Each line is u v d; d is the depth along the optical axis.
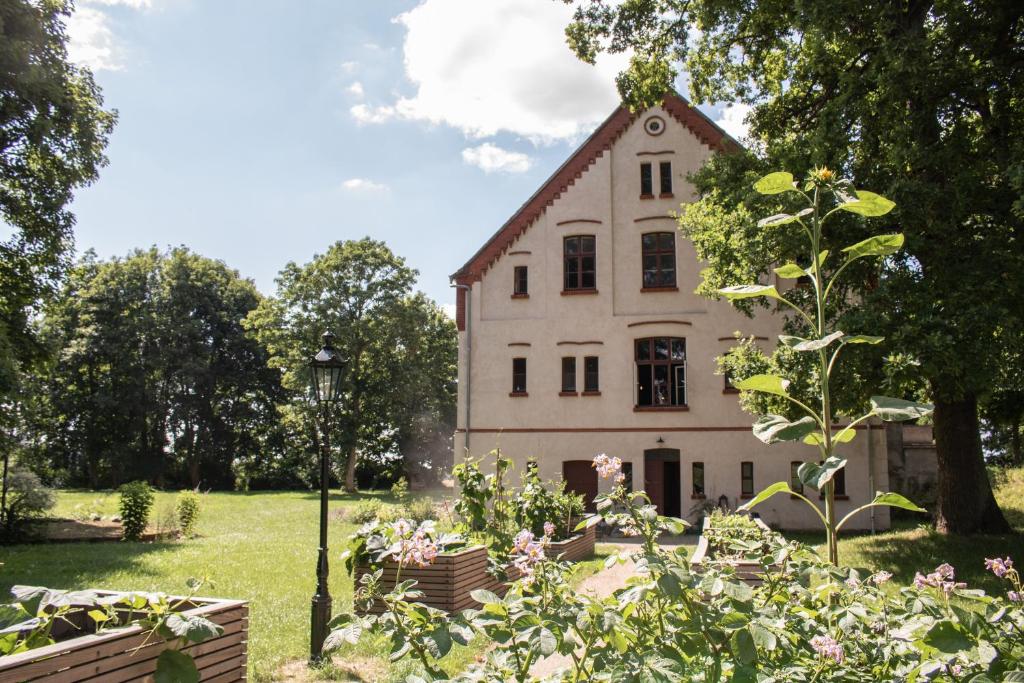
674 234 25.47
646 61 18.25
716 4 15.99
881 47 13.70
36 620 3.82
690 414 24.36
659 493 24.50
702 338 24.67
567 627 3.03
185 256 55.78
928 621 3.09
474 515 11.62
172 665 4.22
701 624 2.94
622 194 25.95
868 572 3.84
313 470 54.00
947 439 15.77
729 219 16.05
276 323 49.19
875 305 13.14
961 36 13.57
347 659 7.76
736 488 23.70
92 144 20.94
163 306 54.03
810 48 14.89
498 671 3.08
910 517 26.02
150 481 52.09
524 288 26.25
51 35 19.34
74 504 34.25
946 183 13.67
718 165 17.61
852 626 3.08
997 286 12.20
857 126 15.28
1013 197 12.81
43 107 18.81
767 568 3.95
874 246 3.72
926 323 12.24
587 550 16.42
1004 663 2.94
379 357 50.28
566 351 25.45
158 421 53.84
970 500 15.40
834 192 3.89
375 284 49.16
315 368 8.71
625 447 24.61
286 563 15.45
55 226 20.61
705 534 5.11
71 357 49.75
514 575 10.97
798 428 3.56
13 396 18.72
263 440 57.34
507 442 25.30
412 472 54.03
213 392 55.69
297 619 9.72
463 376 25.97
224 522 26.80
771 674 2.83
